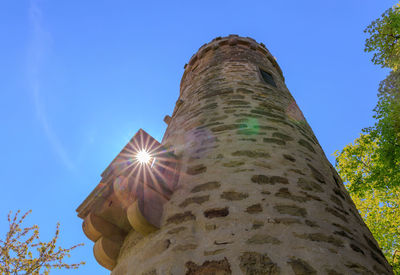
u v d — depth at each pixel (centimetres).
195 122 475
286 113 514
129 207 283
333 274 208
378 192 955
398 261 838
